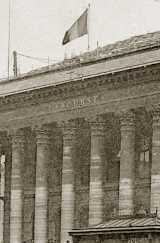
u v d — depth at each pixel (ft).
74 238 206.18
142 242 188.55
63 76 266.16
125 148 242.99
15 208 276.82
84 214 257.55
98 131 252.62
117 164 251.60
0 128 284.82
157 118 234.38
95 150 251.60
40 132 270.67
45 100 269.23
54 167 271.28
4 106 283.79
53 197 269.64
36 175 270.26
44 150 269.64
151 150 239.91
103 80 247.91
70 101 261.03
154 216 200.85
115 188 248.73
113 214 247.50
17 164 278.26
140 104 239.50
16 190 277.23
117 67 248.32
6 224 290.35
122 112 244.42
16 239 275.59
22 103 277.03
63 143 262.26
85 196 258.37
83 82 253.65
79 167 262.67
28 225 277.64
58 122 264.31
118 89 246.06
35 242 266.77
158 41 255.29
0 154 291.17
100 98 251.39
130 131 243.60
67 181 258.57
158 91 234.38
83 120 260.42
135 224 195.52
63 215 257.96
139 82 239.50
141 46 262.88
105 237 198.29
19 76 290.15
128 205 239.50
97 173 250.37
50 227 268.82
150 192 235.81
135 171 244.01
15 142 279.28
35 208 269.03
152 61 235.81
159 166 231.50
